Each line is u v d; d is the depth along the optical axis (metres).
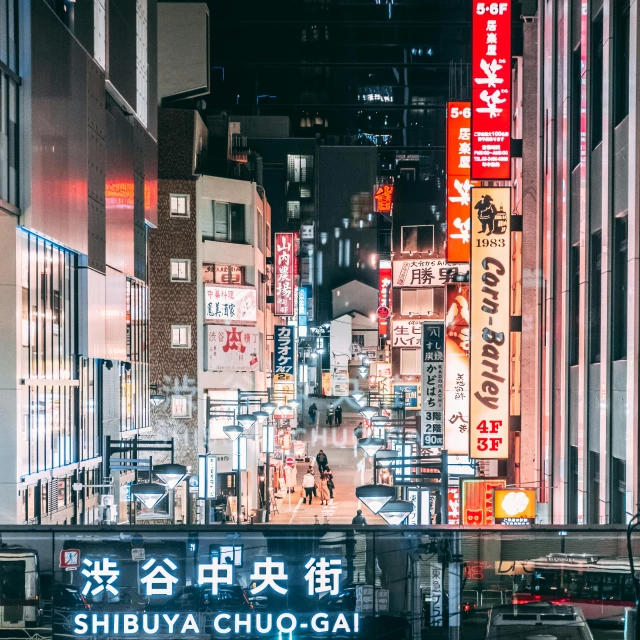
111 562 12.60
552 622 13.91
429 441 29.55
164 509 37.16
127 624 12.05
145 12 39.84
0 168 22.92
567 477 21.30
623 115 17.09
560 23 22.83
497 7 24.59
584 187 19.67
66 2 27.84
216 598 12.66
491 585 18.47
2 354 23.72
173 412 43.94
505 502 20.59
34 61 24.45
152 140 41.28
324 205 98.56
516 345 27.80
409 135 118.75
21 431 24.06
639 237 15.37
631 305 15.73
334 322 96.56
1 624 14.80
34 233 25.03
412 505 15.97
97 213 31.14
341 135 115.81
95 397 31.94
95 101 30.92
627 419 15.78
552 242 23.41
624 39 17.08
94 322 30.61
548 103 24.09
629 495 15.69
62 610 12.30
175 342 44.34
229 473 44.25
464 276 29.92
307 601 12.59
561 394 21.91
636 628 8.96
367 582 15.74
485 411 24.09
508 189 24.22
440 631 15.48
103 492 31.33
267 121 94.56
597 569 17.47
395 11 115.62
